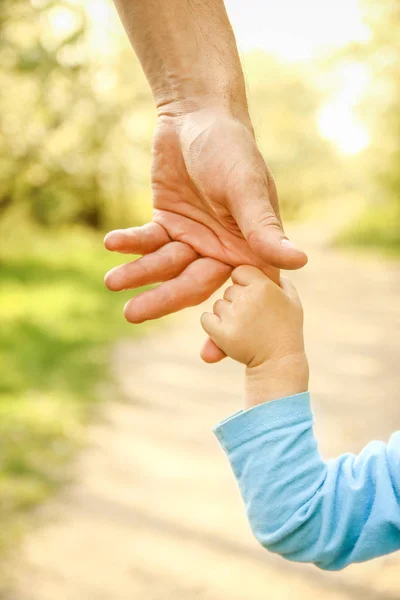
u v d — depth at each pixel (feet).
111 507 10.78
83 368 19.01
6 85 30.55
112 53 38.19
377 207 72.23
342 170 111.55
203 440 13.99
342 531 3.36
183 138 3.84
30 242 49.67
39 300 27.91
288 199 123.95
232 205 3.54
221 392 17.75
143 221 65.57
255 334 3.58
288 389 3.57
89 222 61.57
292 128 110.52
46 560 9.17
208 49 4.01
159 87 4.06
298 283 41.81
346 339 25.32
